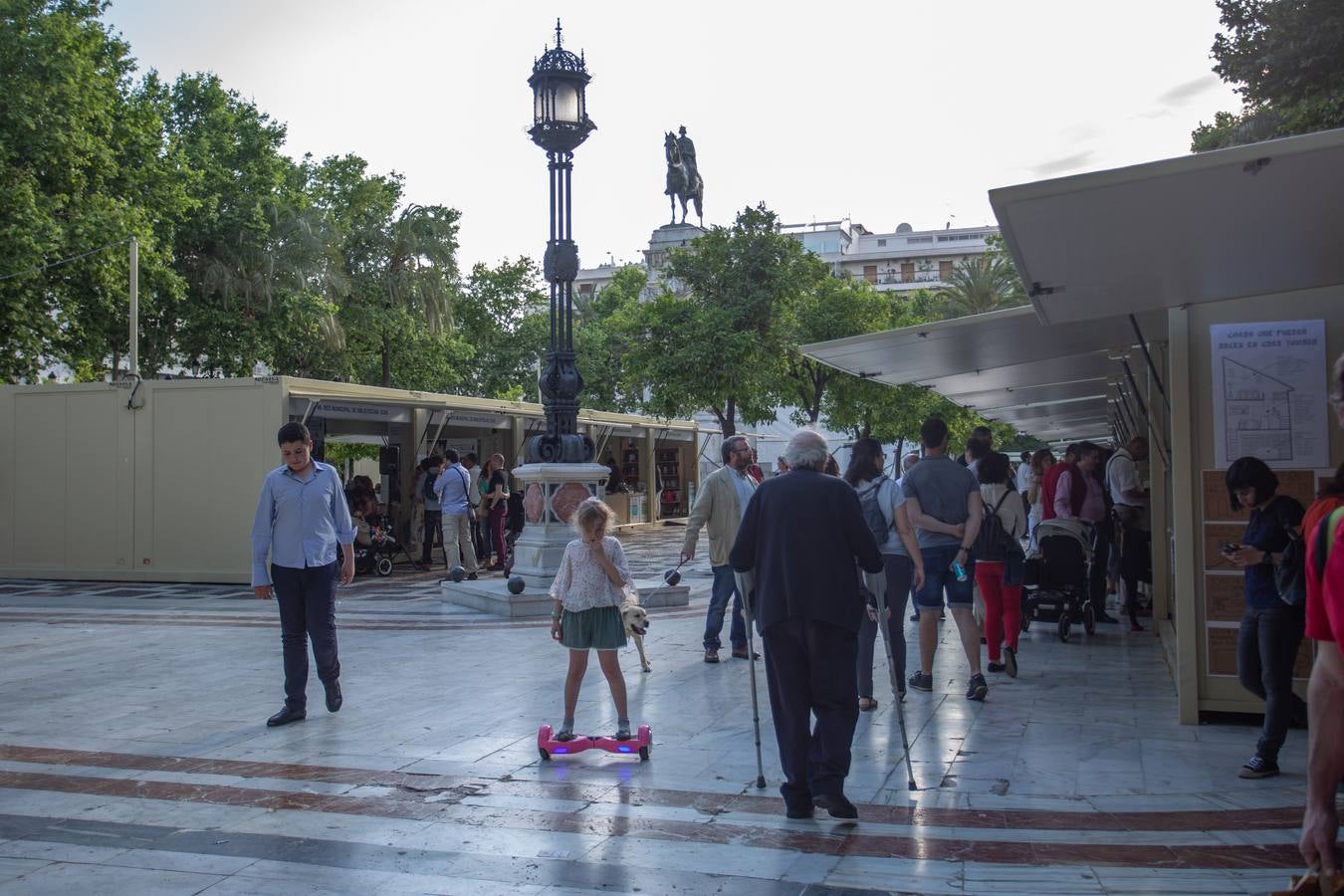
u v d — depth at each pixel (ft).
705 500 30.60
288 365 120.98
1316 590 9.37
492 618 41.50
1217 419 22.38
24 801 18.03
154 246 91.81
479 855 15.11
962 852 15.01
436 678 29.12
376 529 60.75
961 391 51.72
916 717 23.65
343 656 33.01
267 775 19.54
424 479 66.54
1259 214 16.15
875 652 32.55
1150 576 38.78
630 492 107.24
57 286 80.18
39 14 80.48
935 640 26.61
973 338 33.19
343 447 96.58
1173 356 22.66
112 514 58.95
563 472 44.24
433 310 138.51
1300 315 21.93
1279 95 57.16
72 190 81.00
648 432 112.06
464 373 166.30
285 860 14.99
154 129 91.04
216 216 102.73
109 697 26.99
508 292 169.78
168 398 57.98
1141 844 15.26
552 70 43.65
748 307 85.20
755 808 17.15
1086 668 29.81
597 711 24.59
